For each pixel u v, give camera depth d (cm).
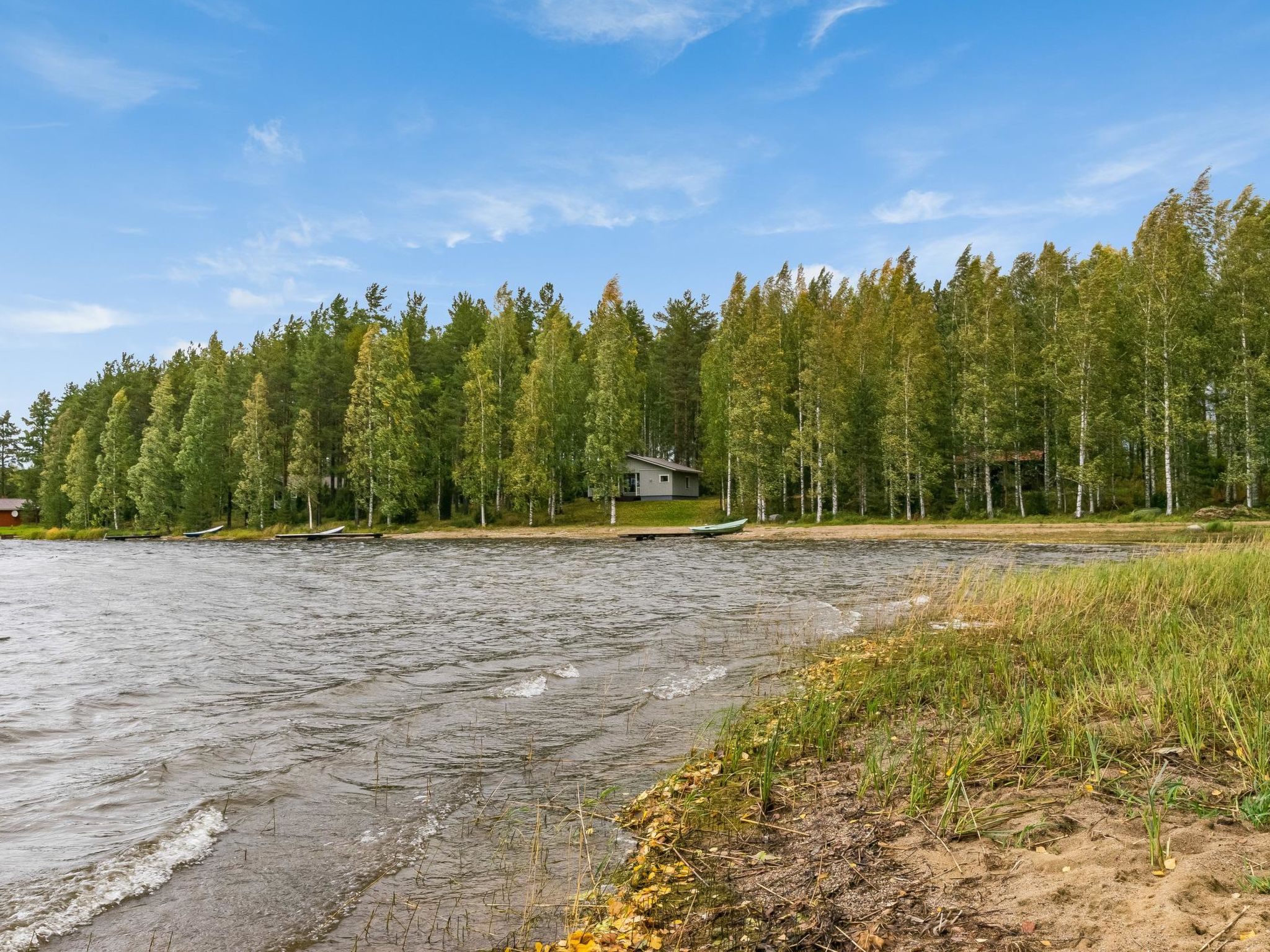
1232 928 336
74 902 480
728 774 673
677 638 1333
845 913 412
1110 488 5038
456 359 7569
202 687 1050
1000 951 349
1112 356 4631
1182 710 632
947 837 491
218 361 8519
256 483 6681
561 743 788
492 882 501
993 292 5306
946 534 4169
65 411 9131
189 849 553
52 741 820
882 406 5475
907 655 1106
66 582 2681
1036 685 838
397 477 6194
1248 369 3994
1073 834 469
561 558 3403
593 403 5988
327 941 433
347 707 938
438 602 1906
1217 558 1688
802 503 5512
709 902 451
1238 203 4309
